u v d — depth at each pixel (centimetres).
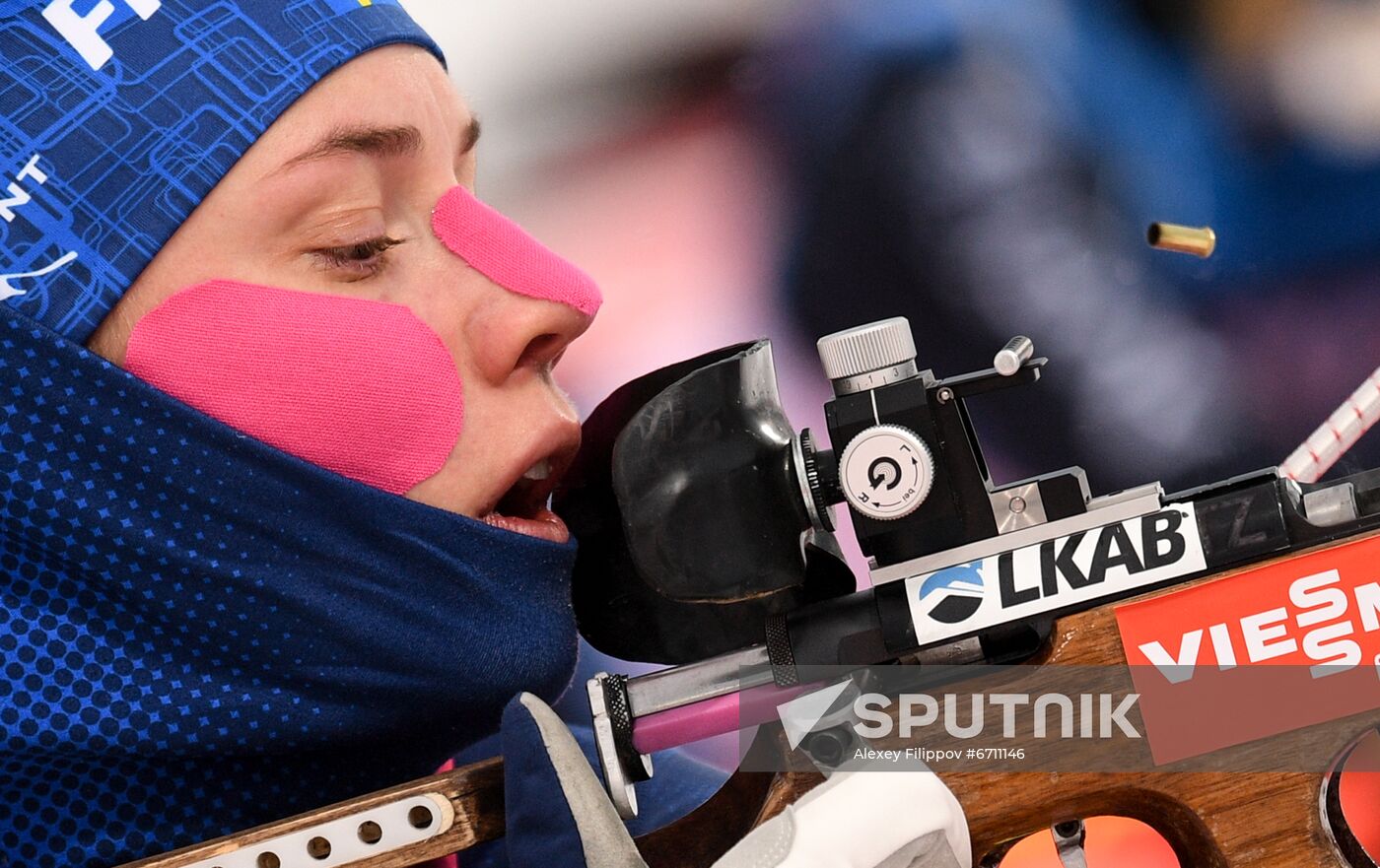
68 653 294
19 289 285
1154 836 487
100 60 296
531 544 323
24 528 289
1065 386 672
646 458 287
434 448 312
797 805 269
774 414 294
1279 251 666
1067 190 663
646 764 284
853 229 659
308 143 304
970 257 663
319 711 310
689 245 654
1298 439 673
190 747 300
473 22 622
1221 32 653
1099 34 650
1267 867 268
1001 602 273
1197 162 665
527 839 263
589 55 631
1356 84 648
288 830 271
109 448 289
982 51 654
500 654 320
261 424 298
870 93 651
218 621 300
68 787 302
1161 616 270
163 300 297
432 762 339
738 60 643
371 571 306
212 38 303
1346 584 269
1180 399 669
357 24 316
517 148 638
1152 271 668
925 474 271
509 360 318
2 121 289
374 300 314
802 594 321
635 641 345
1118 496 277
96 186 292
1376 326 667
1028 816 274
